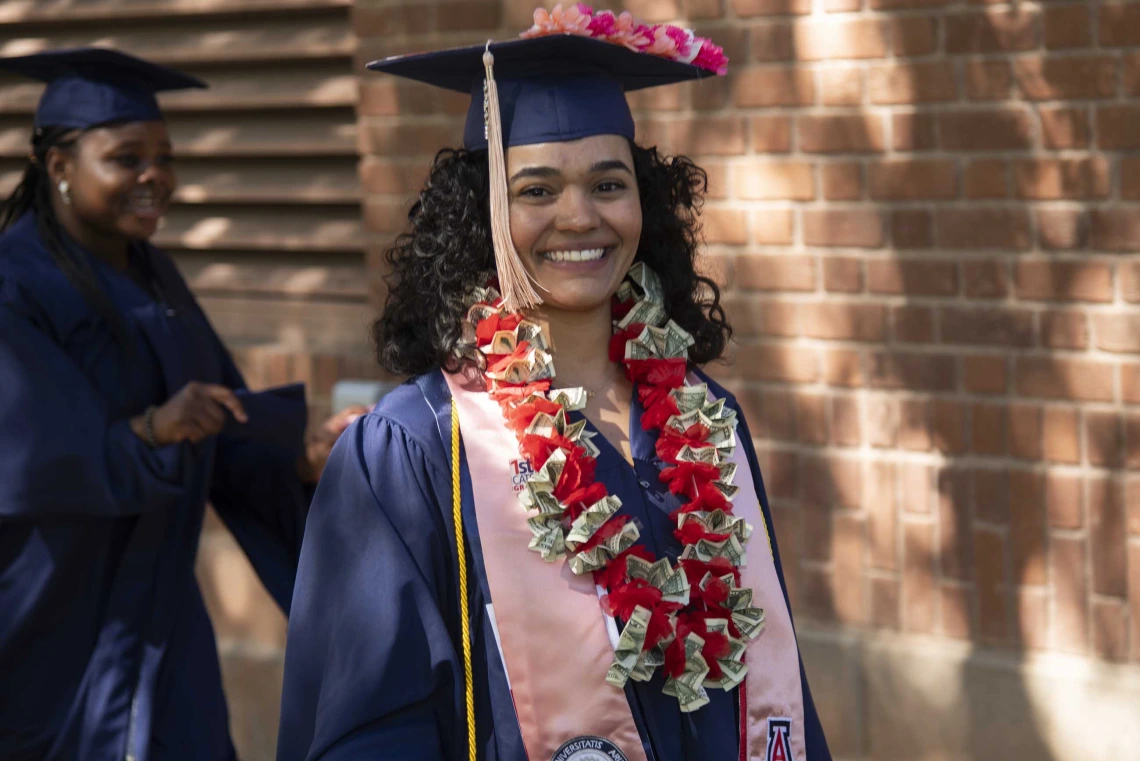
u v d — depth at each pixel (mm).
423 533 4156
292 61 9602
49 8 10297
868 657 8297
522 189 4281
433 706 4070
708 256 8477
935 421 8055
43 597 6410
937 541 8125
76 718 6441
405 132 9133
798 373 8383
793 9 8102
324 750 3982
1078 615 7809
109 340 6605
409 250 4598
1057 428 7738
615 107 4395
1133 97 7348
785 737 4367
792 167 8227
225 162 9984
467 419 4289
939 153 7844
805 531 8477
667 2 8406
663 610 4145
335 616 4145
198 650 6820
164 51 9891
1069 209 7574
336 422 6918
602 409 4559
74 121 6719
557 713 4031
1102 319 7566
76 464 6195
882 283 8094
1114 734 7703
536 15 4238
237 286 10008
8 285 6438
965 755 8117
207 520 10023
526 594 4086
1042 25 7500
